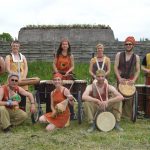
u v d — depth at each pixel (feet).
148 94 17.26
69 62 17.62
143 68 17.65
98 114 15.56
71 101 15.97
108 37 57.11
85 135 14.78
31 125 16.43
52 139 14.24
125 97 16.58
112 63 39.83
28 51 40.47
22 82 16.61
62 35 57.88
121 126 16.33
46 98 17.08
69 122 16.34
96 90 15.83
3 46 40.19
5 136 14.75
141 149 13.12
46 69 35.58
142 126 16.38
